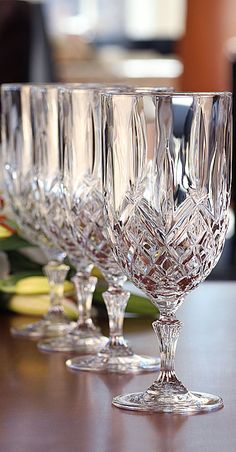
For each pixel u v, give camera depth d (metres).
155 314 1.08
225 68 5.98
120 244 0.73
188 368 0.85
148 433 0.67
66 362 0.88
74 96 0.86
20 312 1.11
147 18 6.72
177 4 6.68
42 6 3.43
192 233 0.72
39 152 0.96
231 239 2.62
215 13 5.98
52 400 0.76
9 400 0.76
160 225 0.72
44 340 0.97
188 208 0.72
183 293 0.74
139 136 0.72
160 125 0.72
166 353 0.74
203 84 6.02
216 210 0.73
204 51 6.02
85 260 0.96
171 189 0.72
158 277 0.73
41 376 0.84
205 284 1.28
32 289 1.10
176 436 0.66
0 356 0.92
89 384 0.81
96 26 6.68
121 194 0.73
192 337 0.97
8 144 1.01
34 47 3.43
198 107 0.72
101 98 0.73
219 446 0.64
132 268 0.73
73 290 1.12
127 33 6.72
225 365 0.86
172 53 6.71
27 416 0.72
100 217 0.85
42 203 0.97
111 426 0.69
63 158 0.88
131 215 0.73
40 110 0.96
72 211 0.87
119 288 0.87
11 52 3.38
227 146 0.73
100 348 0.94
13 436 0.67
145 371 0.85
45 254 1.14
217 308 1.12
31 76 3.44
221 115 0.72
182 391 0.74
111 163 0.73
